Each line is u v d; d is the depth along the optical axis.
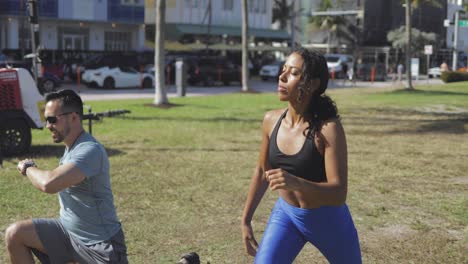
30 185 7.88
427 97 24.23
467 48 68.25
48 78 28.20
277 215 3.37
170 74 35.84
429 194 7.78
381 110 18.83
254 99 22.81
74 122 3.56
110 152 10.59
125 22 41.56
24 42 35.69
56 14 37.91
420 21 67.94
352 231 3.34
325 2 62.69
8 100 9.94
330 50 63.25
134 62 35.72
